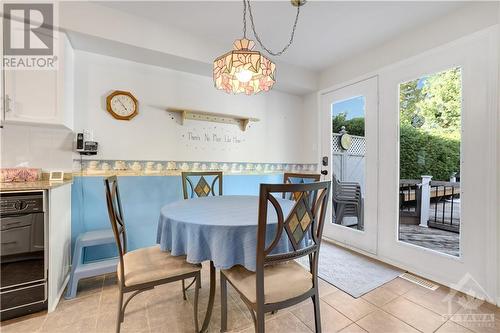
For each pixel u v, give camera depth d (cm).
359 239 265
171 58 226
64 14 176
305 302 169
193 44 229
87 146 207
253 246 114
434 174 204
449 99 193
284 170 332
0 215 139
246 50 145
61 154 202
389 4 183
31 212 148
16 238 144
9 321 144
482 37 173
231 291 182
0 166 183
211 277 139
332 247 281
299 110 345
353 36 230
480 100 174
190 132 263
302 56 273
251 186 306
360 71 265
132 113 230
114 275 206
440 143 200
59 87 176
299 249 119
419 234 214
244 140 299
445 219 196
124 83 229
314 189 115
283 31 223
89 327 141
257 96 309
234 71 151
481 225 173
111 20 193
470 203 179
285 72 291
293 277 124
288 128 335
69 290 171
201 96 269
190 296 175
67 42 189
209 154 276
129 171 231
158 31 212
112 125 224
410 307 163
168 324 144
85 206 212
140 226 237
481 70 173
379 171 245
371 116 253
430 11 190
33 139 192
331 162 304
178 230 125
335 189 299
